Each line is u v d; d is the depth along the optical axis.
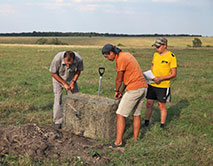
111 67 16.22
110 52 3.96
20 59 20.09
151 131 4.84
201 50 42.34
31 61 18.67
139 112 4.32
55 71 4.72
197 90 9.06
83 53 29.94
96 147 4.02
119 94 4.21
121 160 3.67
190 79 11.45
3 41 88.62
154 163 3.62
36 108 6.33
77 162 3.48
